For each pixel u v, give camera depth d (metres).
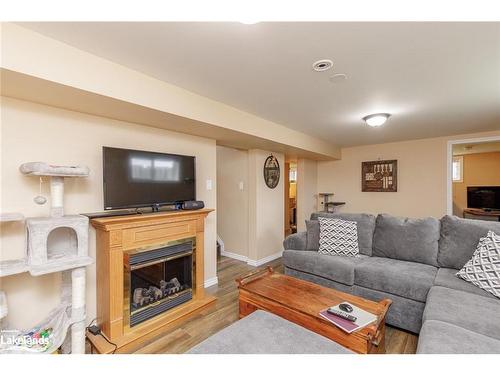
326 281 2.59
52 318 1.73
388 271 2.22
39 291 1.83
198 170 2.95
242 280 2.18
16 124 1.71
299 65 1.75
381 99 2.41
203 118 2.30
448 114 2.90
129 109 1.92
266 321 1.42
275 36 1.41
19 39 1.31
